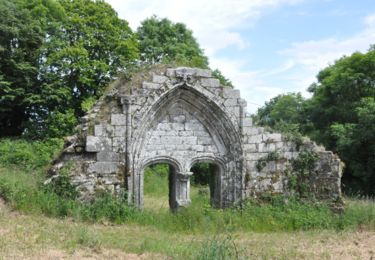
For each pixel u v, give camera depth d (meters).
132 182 15.81
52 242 10.75
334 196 17.73
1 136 32.00
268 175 17.56
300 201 17.53
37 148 26.91
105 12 34.34
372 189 32.31
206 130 17.38
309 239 14.23
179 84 16.50
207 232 13.93
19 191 14.52
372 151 31.47
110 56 33.59
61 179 15.00
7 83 29.34
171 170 17.80
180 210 16.19
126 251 10.99
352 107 37.25
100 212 14.80
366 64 36.94
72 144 15.34
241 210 16.88
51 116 30.61
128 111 15.81
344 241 14.06
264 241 13.70
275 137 17.72
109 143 15.61
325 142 37.94
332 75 40.34
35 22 31.48
